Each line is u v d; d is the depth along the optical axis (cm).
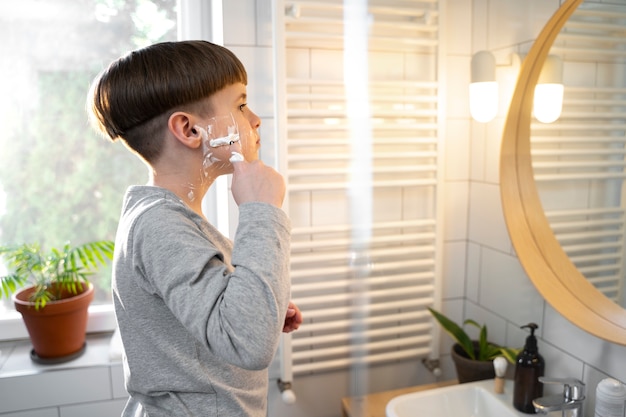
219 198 149
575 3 90
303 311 137
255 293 63
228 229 140
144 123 75
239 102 77
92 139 154
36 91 149
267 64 136
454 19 111
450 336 121
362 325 124
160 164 78
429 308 121
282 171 130
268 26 135
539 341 103
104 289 161
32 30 147
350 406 131
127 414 84
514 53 102
